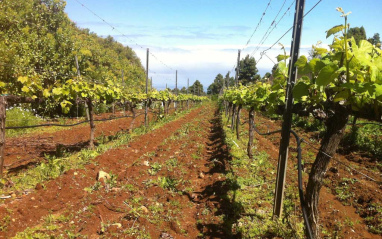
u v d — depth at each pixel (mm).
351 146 11734
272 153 10703
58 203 6066
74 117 19781
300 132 15344
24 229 5008
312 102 3889
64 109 9531
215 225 5609
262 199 6527
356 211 6234
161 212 6152
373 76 2826
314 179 3545
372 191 6969
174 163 9320
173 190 7312
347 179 7836
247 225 5395
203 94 82812
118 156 9734
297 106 4812
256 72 41812
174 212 6184
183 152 10953
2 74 12539
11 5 18234
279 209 5496
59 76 18359
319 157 3520
